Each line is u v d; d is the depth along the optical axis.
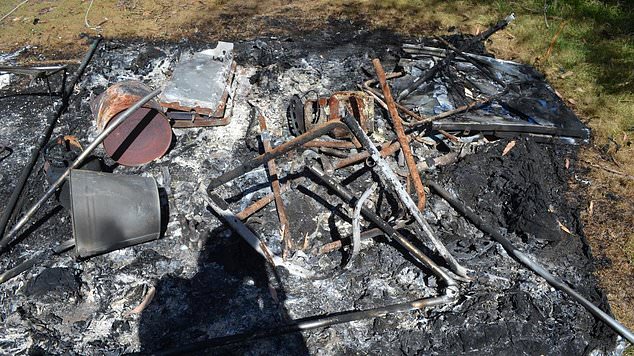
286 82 6.41
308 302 4.16
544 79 6.63
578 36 7.48
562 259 4.54
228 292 4.21
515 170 5.15
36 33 7.52
